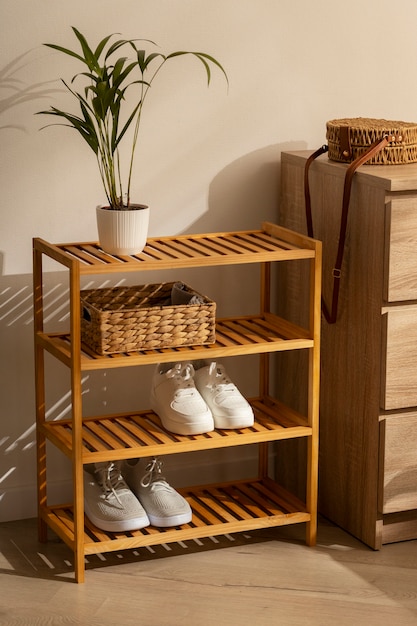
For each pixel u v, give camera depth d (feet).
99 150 8.07
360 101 9.16
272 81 8.79
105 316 7.18
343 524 8.48
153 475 8.07
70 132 8.25
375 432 7.84
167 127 8.55
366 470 8.04
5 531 8.44
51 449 8.69
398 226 7.34
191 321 7.48
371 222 7.56
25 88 8.04
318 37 8.87
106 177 7.94
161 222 8.73
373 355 7.75
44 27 7.98
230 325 8.32
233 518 8.04
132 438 7.75
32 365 8.55
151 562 7.85
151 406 8.21
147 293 8.09
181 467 9.11
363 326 7.84
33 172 8.22
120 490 7.79
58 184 8.32
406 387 7.73
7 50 7.93
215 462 9.23
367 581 7.55
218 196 8.85
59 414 8.72
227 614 7.04
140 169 8.55
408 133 7.93
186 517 7.77
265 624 6.91
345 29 8.95
